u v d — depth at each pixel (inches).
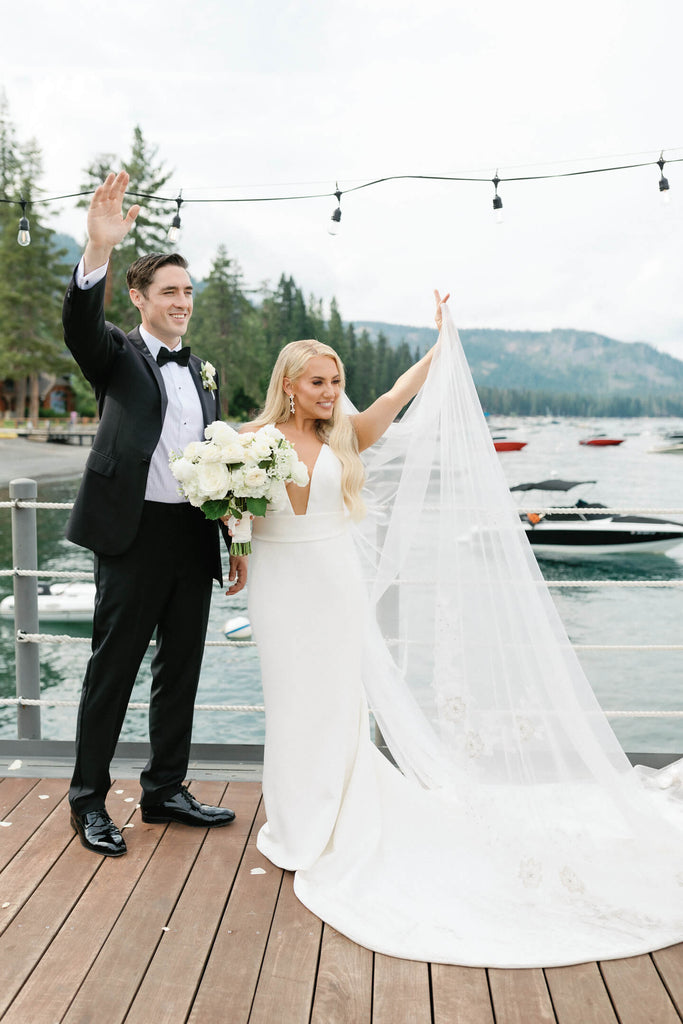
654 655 608.4
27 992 73.8
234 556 102.4
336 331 3484.3
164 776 105.7
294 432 99.0
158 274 98.0
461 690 93.0
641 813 88.8
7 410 2778.1
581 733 89.7
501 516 94.0
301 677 96.2
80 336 92.6
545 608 92.2
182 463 90.7
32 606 125.1
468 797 91.4
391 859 94.3
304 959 79.1
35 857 97.4
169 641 103.0
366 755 99.8
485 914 85.7
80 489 98.7
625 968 78.2
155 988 74.5
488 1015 71.6
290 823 96.2
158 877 93.3
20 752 126.3
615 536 930.1
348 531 99.7
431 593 103.7
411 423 101.9
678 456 2497.5
